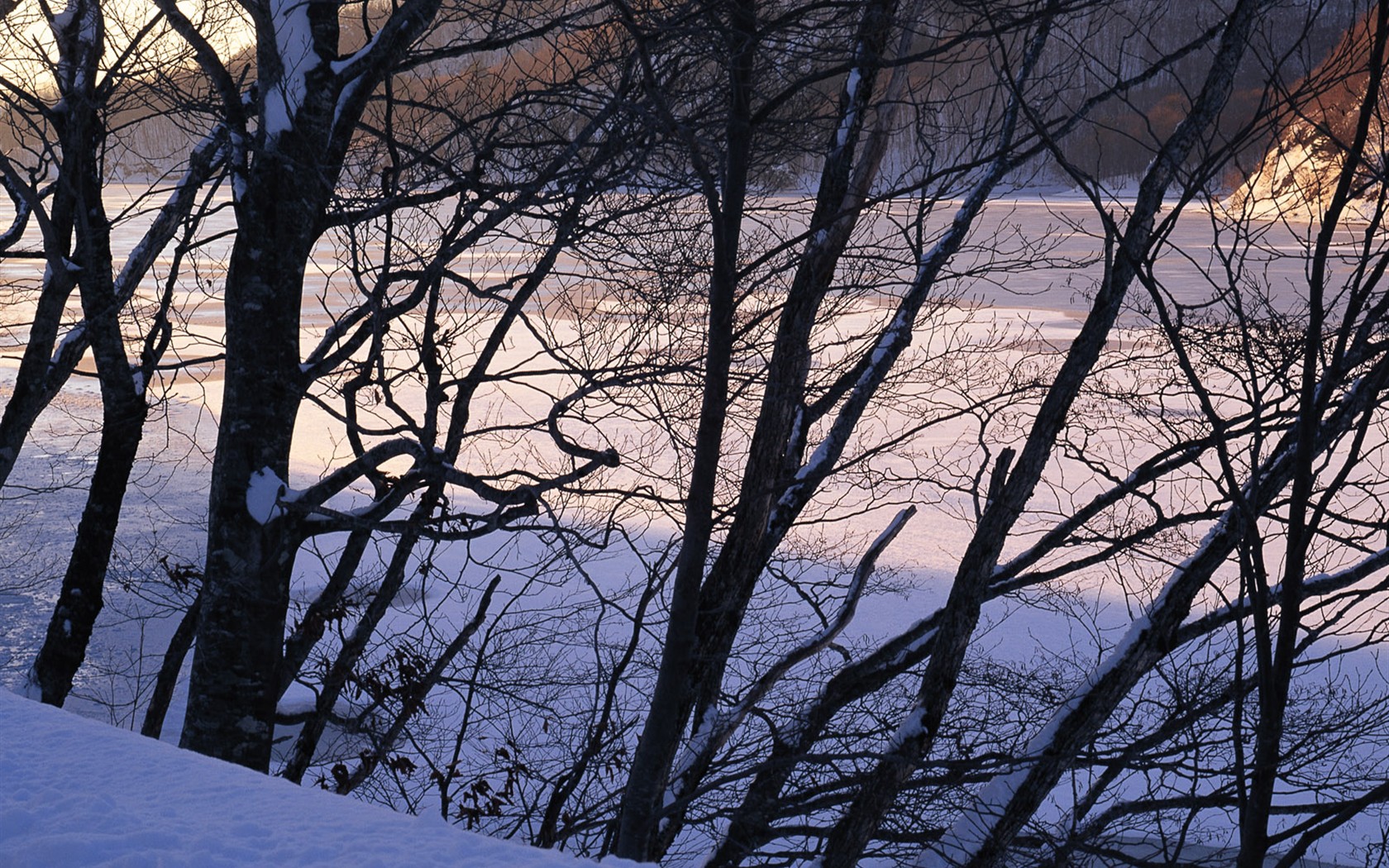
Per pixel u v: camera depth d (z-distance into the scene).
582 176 5.76
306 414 21.20
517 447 14.95
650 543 12.75
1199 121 4.53
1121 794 9.00
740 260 6.71
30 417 8.21
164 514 16.02
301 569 13.03
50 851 1.98
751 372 6.82
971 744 7.44
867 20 5.20
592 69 5.78
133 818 2.17
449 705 9.60
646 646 9.89
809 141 6.33
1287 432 5.89
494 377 6.54
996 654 10.50
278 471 6.09
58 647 8.43
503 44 5.64
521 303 6.38
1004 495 5.98
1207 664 7.32
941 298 8.19
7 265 35.81
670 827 6.82
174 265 8.28
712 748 6.80
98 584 8.52
